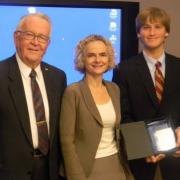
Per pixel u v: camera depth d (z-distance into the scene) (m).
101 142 1.94
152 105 2.22
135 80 2.25
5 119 1.82
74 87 1.93
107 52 1.99
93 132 1.90
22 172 1.84
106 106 1.97
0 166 1.84
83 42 1.98
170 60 2.30
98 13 2.54
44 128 1.89
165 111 2.22
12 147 1.82
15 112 1.83
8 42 2.45
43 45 1.87
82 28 2.54
